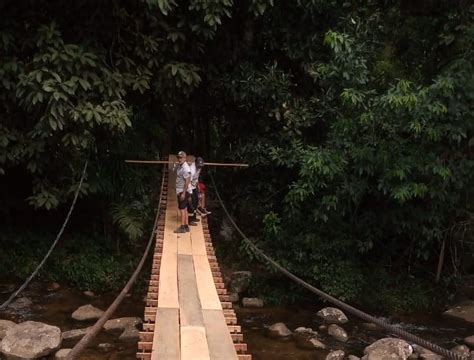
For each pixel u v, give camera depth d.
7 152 8.94
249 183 12.52
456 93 8.40
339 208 9.95
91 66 8.60
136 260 11.58
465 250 11.01
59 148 9.58
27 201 11.56
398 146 9.02
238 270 11.68
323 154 9.32
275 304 10.64
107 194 11.44
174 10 9.37
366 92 9.25
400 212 10.09
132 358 7.66
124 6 9.41
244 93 10.98
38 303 9.92
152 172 12.69
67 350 7.64
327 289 10.32
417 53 10.58
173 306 6.02
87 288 10.84
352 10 10.84
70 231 11.79
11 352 7.31
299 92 11.68
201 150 13.87
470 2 9.41
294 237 10.71
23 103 8.40
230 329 5.46
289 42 11.04
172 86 9.78
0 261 10.90
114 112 8.48
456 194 9.60
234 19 10.86
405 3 10.59
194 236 9.15
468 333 9.30
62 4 8.84
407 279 10.91
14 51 8.54
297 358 8.02
